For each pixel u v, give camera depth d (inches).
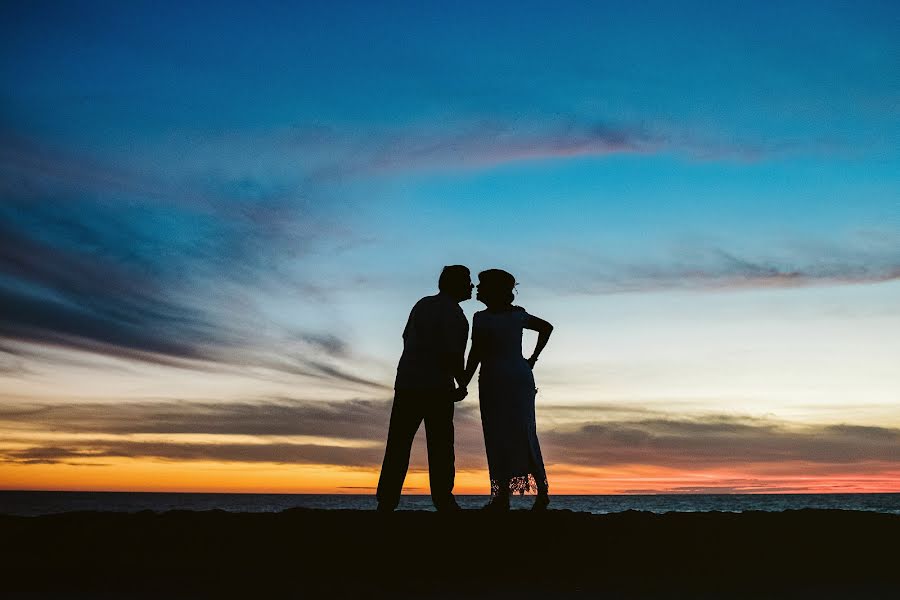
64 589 191.8
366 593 194.5
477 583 205.8
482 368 270.7
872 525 261.7
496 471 259.0
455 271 266.8
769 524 256.7
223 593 191.3
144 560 213.6
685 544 237.3
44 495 6545.3
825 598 197.9
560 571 217.2
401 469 255.3
